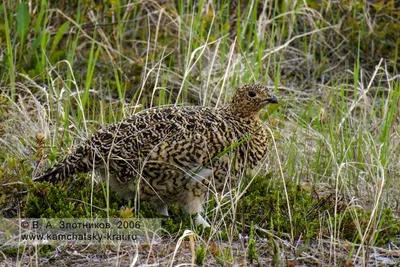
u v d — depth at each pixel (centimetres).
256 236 983
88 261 906
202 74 1421
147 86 1415
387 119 1241
